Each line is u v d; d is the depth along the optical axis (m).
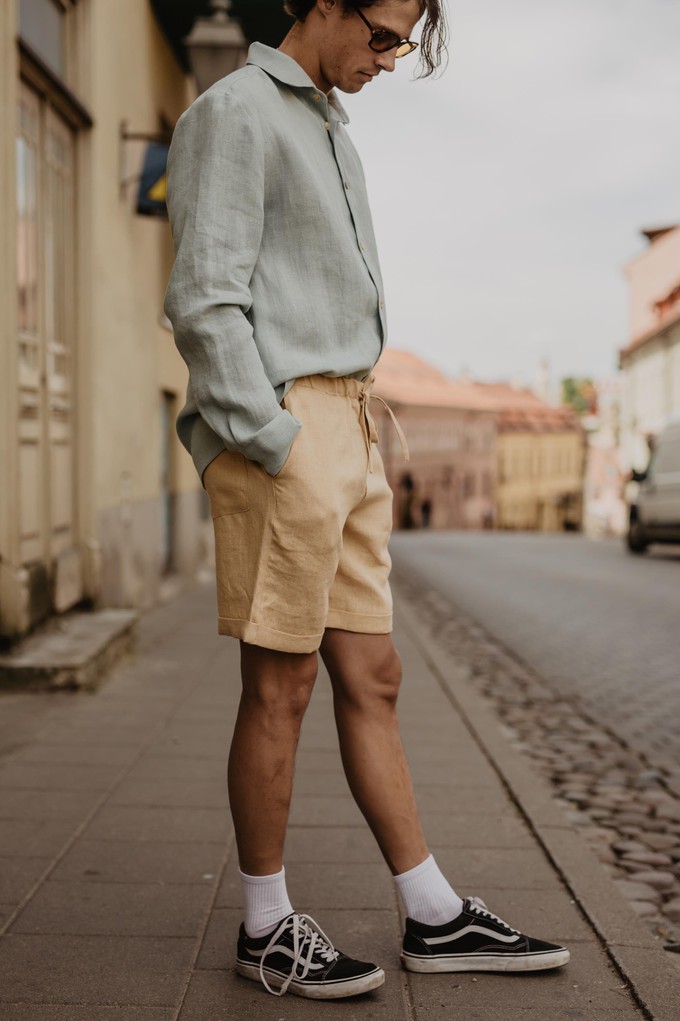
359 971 1.98
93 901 2.45
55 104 5.97
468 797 3.42
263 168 1.88
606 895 2.53
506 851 2.89
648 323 47.56
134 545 7.99
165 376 9.53
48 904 2.43
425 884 2.11
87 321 6.51
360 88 2.05
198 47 7.85
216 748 3.96
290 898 2.50
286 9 2.04
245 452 1.83
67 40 6.38
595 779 4.04
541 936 2.31
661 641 7.98
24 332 5.37
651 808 3.66
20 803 3.24
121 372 7.46
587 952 2.22
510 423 76.00
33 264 5.55
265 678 1.99
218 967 2.11
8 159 4.86
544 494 81.25
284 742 2.01
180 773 3.60
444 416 66.44
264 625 1.91
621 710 5.41
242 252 1.84
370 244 2.09
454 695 5.23
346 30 1.97
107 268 6.98
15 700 4.73
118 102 7.34
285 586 1.91
